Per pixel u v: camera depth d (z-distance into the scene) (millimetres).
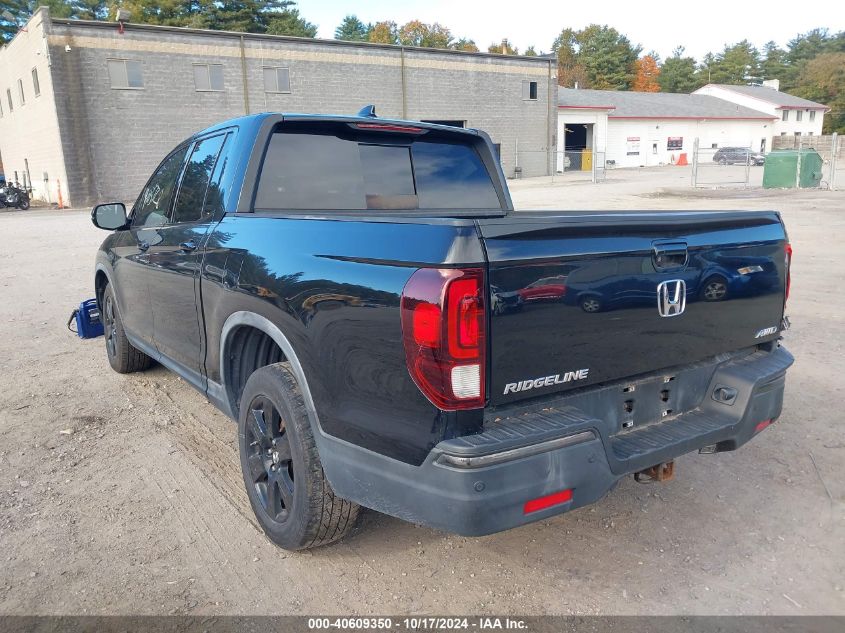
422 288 2250
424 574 3031
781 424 4570
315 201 3799
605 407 2715
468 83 43094
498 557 3156
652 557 3123
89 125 30906
